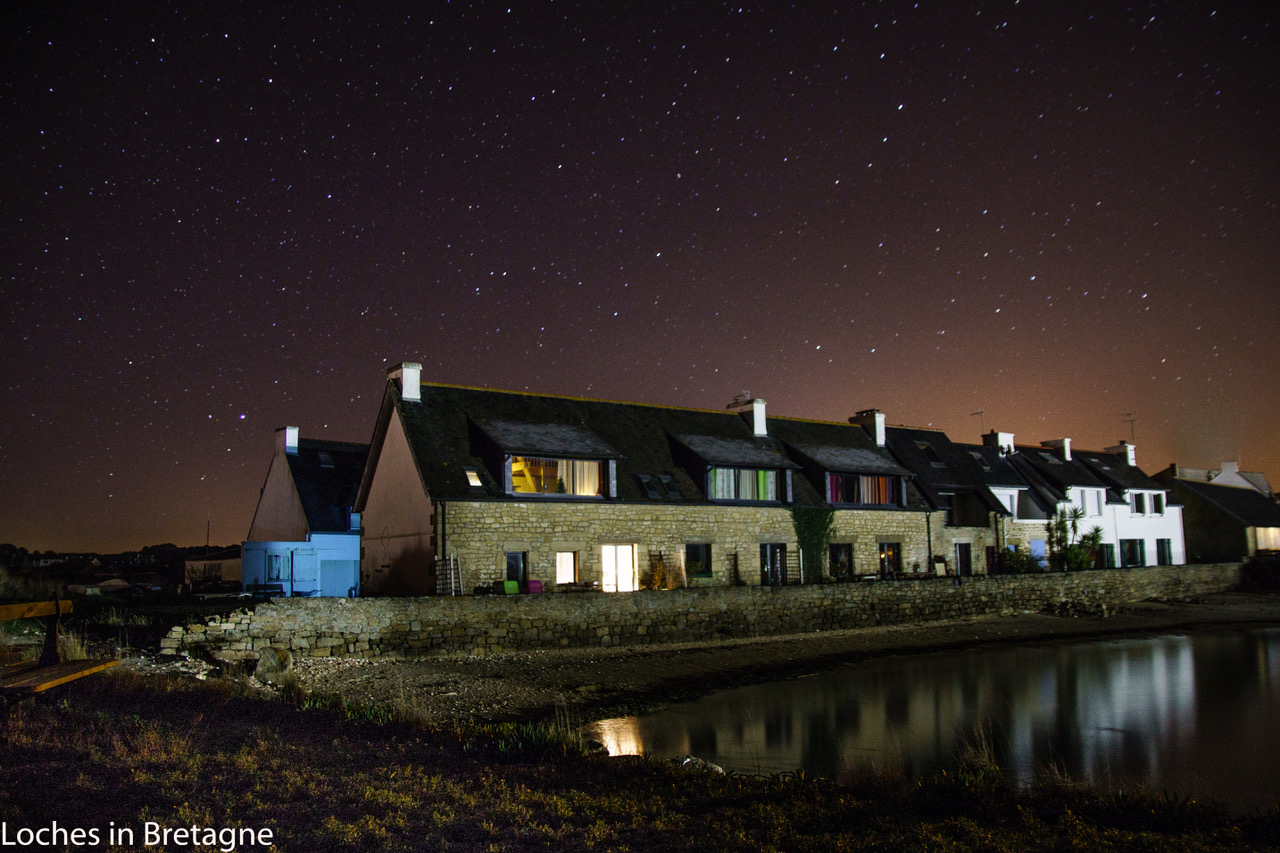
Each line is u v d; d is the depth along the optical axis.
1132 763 13.62
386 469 27.12
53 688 8.99
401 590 25.52
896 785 8.60
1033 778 12.54
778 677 20.81
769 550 30.38
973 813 7.89
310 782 6.95
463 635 20.83
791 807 7.73
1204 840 7.15
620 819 6.90
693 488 29.31
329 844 5.60
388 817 6.24
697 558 28.91
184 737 7.77
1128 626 31.08
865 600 28.28
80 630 16.69
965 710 17.39
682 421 32.69
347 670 18.33
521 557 25.33
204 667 15.86
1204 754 14.20
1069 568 39.88
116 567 45.69
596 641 22.80
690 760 10.79
